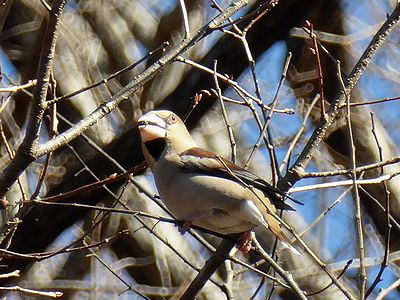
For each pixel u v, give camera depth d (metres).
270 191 8.90
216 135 16.09
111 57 16.53
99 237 14.34
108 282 14.62
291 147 9.14
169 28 16.39
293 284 7.84
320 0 14.98
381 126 15.86
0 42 15.85
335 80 15.53
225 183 8.94
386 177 8.51
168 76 15.81
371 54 9.37
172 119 9.49
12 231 7.80
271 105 9.17
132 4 16.86
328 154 15.33
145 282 15.16
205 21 16.16
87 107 15.85
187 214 9.12
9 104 14.62
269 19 14.23
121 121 15.27
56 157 14.25
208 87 14.02
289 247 8.90
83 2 16.44
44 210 12.27
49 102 7.44
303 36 14.68
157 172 9.27
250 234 9.01
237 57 14.14
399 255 14.25
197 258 15.40
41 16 15.72
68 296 14.62
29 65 15.62
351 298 7.28
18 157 7.47
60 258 14.71
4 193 7.53
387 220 8.12
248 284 14.01
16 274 7.54
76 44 16.11
